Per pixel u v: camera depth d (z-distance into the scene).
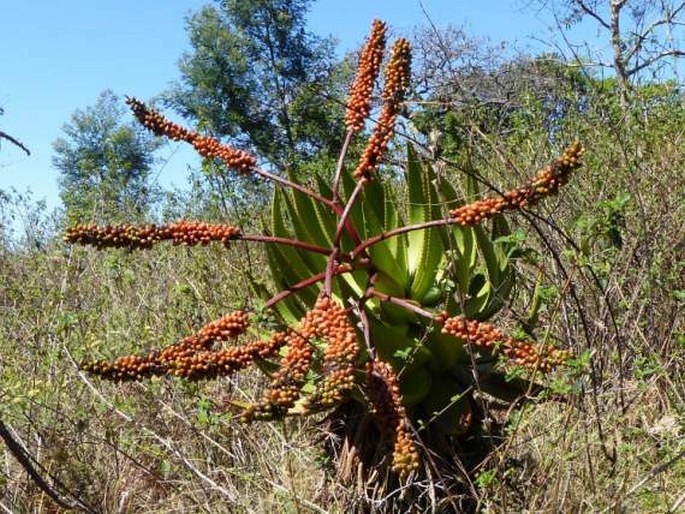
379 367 2.15
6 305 3.85
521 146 3.91
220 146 2.48
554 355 2.28
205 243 2.35
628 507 2.43
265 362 2.43
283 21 15.12
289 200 2.66
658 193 3.48
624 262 3.11
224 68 15.00
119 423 3.02
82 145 20.09
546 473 2.42
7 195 4.62
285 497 2.45
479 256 2.74
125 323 3.40
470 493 2.46
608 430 2.61
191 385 2.64
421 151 2.57
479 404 2.56
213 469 2.81
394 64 2.42
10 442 2.25
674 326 2.99
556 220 3.27
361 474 2.52
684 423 2.60
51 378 3.07
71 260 3.88
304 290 2.55
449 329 2.27
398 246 2.52
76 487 2.73
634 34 4.33
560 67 4.39
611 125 3.58
